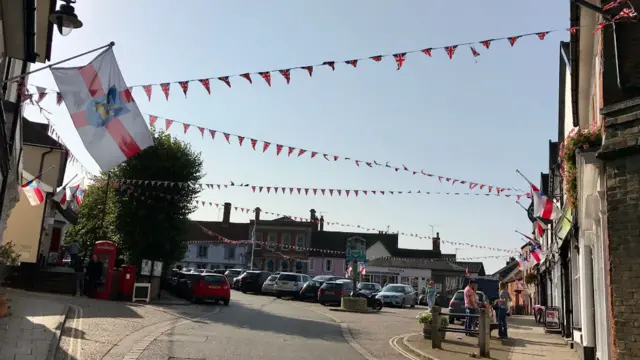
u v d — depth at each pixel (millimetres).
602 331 10141
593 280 12242
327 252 68250
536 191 16953
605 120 8180
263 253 68438
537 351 14211
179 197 27969
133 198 27172
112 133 8852
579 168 9867
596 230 9547
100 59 8906
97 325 13125
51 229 30828
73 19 9078
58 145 26391
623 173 7812
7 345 9320
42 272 22094
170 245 27938
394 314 26578
